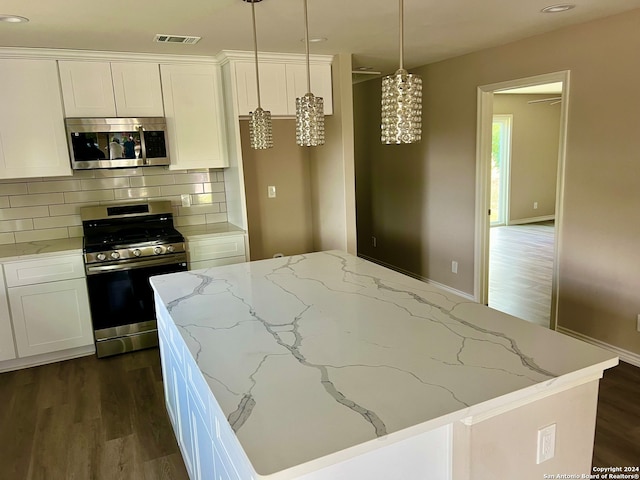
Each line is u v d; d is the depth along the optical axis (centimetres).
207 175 443
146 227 416
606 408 274
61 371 347
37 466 241
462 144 448
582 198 344
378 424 113
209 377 140
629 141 310
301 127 203
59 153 356
